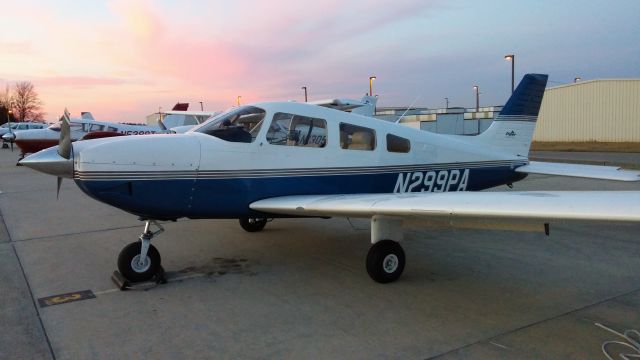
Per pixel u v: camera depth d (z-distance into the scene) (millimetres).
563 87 32562
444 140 5977
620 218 2578
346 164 5094
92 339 3080
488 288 4094
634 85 29172
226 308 3637
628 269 4652
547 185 10844
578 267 4727
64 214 7973
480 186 6348
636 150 23516
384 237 4227
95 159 3969
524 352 2895
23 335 3137
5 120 74875
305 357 2834
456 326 3287
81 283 4258
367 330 3223
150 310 3596
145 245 4180
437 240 5945
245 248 5531
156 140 4289
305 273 4551
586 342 3031
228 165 4449
